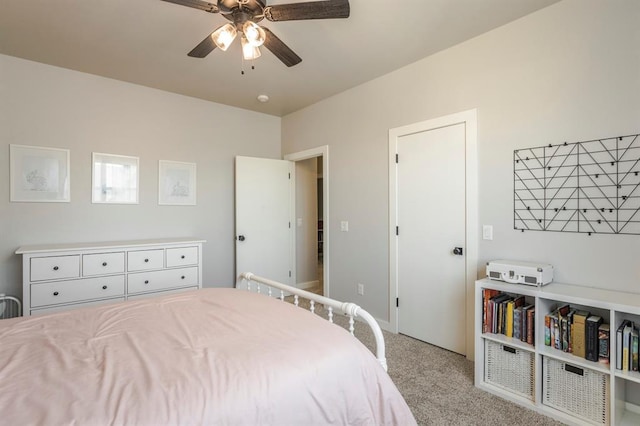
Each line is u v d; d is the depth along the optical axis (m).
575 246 2.09
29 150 2.94
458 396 2.10
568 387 1.85
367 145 3.42
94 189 3.25
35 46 2.68
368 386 1.26
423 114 2.90
